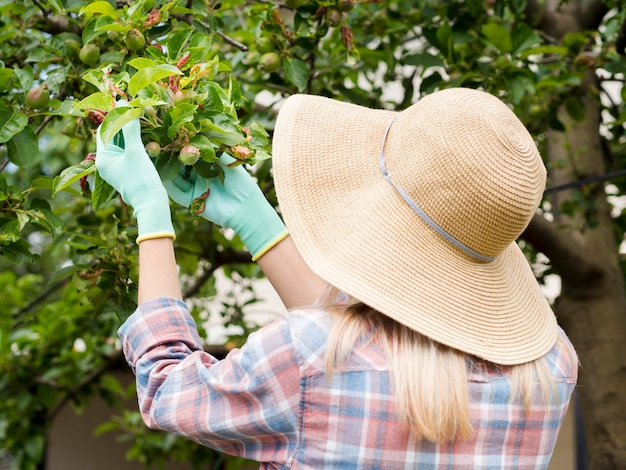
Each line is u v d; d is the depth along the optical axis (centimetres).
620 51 271
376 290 117
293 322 118
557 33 308
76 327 374
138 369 124
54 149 429
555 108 282
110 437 546
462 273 122
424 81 252
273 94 259
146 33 171
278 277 137
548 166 320
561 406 130
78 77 196
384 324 120
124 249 197
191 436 123
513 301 129
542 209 341
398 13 274
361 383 115
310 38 221
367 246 119
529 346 126
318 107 135
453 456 118
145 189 129
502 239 122
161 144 139
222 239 307
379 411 114
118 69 179
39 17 222
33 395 387
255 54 228
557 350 135
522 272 139
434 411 112
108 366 382
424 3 269
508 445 122
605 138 329
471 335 119
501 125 121
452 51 255
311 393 114
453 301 120
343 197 125
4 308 409
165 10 169
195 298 395
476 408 120
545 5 311
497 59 246
